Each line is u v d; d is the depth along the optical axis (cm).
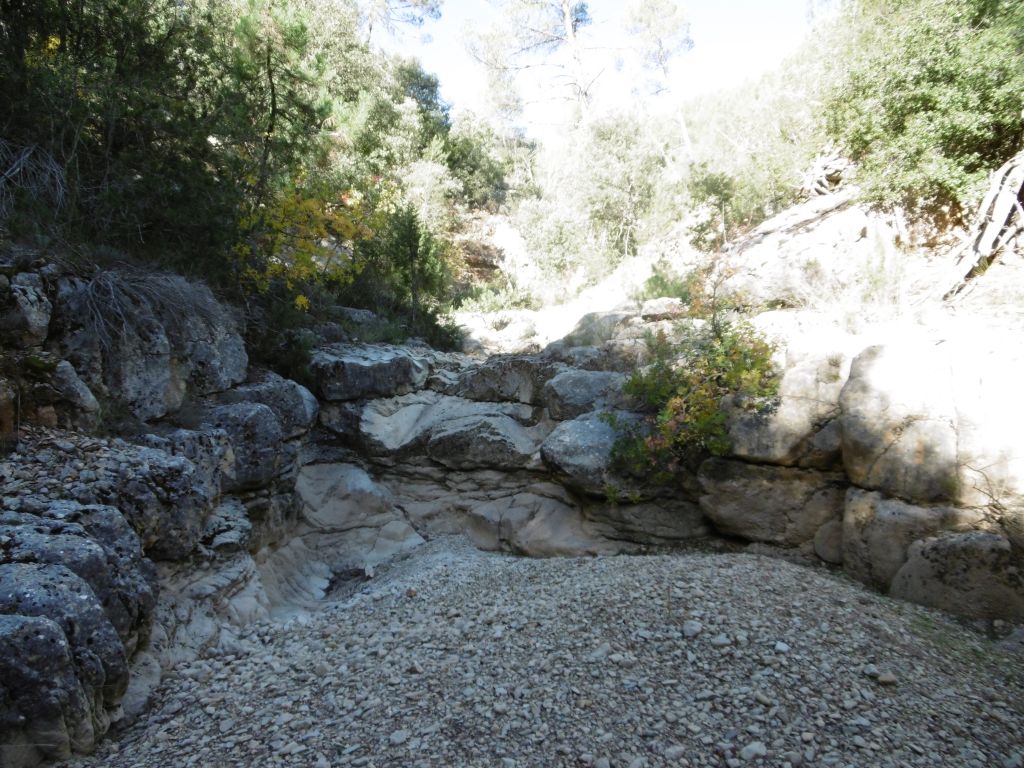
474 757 335
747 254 1083
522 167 3038
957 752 328
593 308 1396
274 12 929
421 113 2338
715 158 1739
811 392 671
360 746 352
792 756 320
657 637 436
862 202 990
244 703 416
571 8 2622
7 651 317
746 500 701
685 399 735
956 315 740
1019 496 521
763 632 432
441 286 1391
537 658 428
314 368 929
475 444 909
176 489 516
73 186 677
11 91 665
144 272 670
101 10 809
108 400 580
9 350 495
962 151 867
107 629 371
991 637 486
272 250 944
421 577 700
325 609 664
